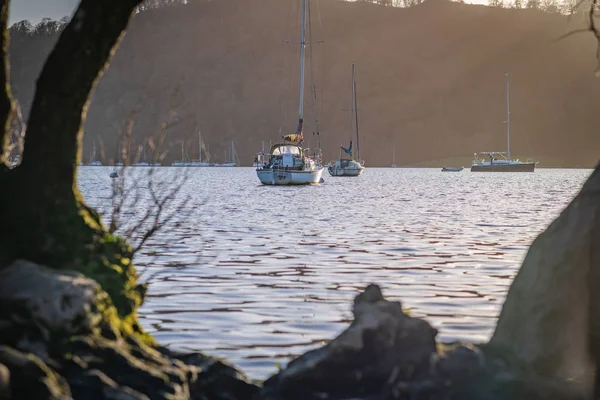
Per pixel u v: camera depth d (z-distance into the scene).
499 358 14.10
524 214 75.25
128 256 13.79
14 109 13.73
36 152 12.99
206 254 39.38
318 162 160.38
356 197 109.88
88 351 10.83
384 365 13.20
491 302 25.73
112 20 13.00
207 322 22.34
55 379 10.05
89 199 89.69
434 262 37.06
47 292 10.81
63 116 13.03
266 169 143.12
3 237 12.66
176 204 78.88
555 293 14.02
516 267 35.12
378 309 13.60
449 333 20.89
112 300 12.93
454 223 63.12
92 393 10.34
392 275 32.47
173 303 25.36
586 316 13.77
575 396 13.16
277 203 92.94
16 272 11.16
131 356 11.25
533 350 14.00
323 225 60.62
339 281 30.64
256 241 47.16
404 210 81.19
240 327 21.69
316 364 13.33
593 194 14.09
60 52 13.00
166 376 11.28
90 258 12.92
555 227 14.42
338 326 21.86
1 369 9.23
